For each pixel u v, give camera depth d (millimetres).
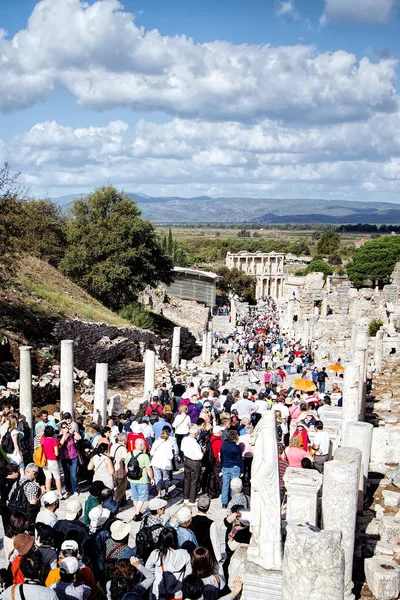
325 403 25031
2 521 12703
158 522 11016
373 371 35531
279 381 36281
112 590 8922
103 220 60125
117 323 45438
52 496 11555
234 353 53094
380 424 23953
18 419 18328
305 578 8797
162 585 9477
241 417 19844
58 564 9766
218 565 10477
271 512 10930
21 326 33375
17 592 8109
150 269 62156
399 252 117125
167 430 16250
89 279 59031
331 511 11430
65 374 21594
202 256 196625
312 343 54125
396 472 16719
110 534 10430
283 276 165500
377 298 61812
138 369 38594
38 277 46875
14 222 33281
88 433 17719
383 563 11773
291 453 15055
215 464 16531
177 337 40750
